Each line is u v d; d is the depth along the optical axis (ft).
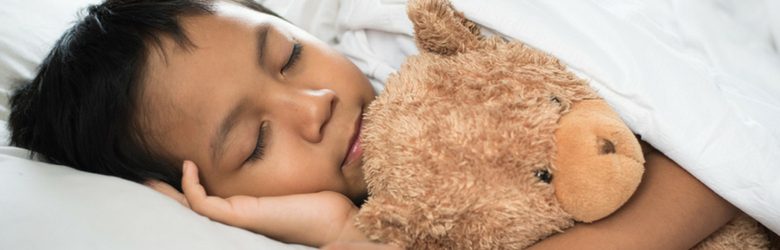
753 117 2.26
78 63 2.23
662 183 2.12
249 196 2.09
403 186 1.73
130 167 2.23
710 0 2.77
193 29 2.18
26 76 2.96
